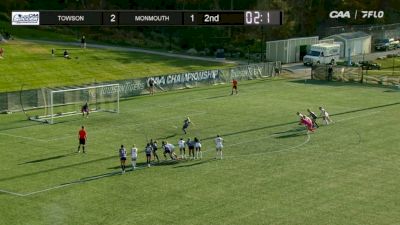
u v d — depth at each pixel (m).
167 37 142.00
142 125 69.88
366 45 136.50
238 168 52.41
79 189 46.66
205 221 40.03
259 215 41.12
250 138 63.47
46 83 92.69
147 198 44.56
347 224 39.66
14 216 41.00
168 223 39.69
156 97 88.25
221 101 84.94
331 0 154.12
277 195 45.22
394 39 147.75
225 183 48.16
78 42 124.75
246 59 123.62
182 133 65.94
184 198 44.56
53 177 49.81
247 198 44.56
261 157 56.03
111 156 56.50
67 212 41.75
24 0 138.62
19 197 44.84
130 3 144.62
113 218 40.59
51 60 105.06
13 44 113.38
